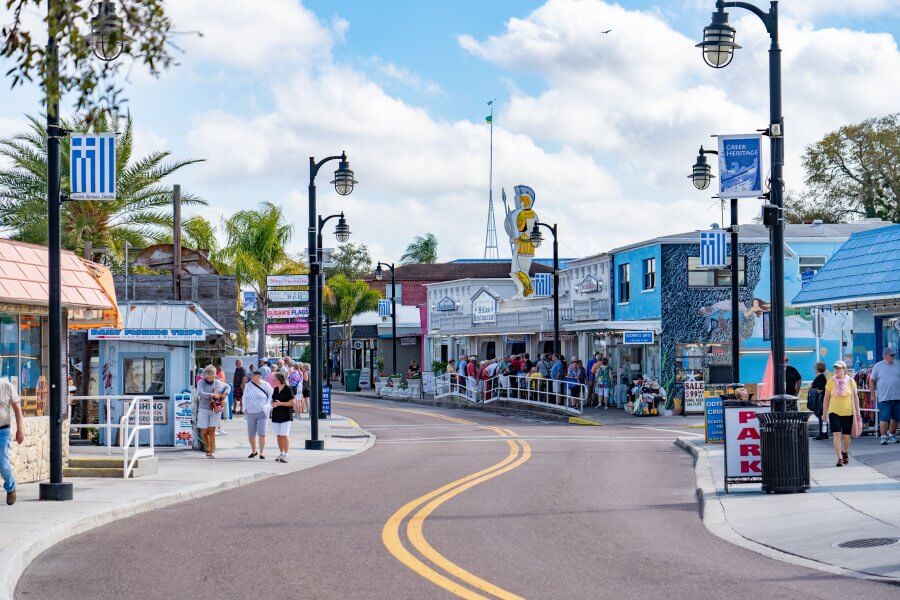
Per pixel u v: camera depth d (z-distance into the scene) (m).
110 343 26.58
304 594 9.23
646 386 40.12
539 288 53.78
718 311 43.84
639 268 45.59
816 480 16.80
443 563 10.66
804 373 44.28
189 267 39.91
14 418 17.55
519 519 13.91
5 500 15.32
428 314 72.25
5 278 17.19
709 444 25.44
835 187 69.69
